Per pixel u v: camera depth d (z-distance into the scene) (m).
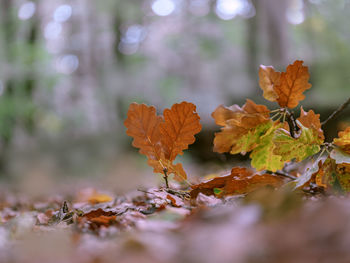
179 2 22.62
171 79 19.48
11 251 1.01
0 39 13.05
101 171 12.89
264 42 16.70
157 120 1.74
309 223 0.68
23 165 12.55
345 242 0.58
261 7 16.03
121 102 18.19
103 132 16.20
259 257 0.61
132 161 11.80
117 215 1.62
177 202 1.58
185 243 0.75
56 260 0.88
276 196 0.84
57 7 19.83
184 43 20.94
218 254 0.63
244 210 0.79
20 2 14.20
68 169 13.69
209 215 0.88
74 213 1.71
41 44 14.42
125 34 20.42
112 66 19.77
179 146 1.75
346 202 0.72
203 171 5.91
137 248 0.77
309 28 16.72
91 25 20.88
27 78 12.62
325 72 12.56
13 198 4.84
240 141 1.74
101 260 0.78
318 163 1.55
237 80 17.81
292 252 0.60
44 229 1.45
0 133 12.38
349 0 16.52
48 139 14.98
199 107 16.75
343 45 15.29
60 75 13.43
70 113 17.28
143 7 20.08
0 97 12.37
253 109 1.72
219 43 20.73
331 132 6.64
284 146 1.58
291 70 1.68
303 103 9.33
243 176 1.75
